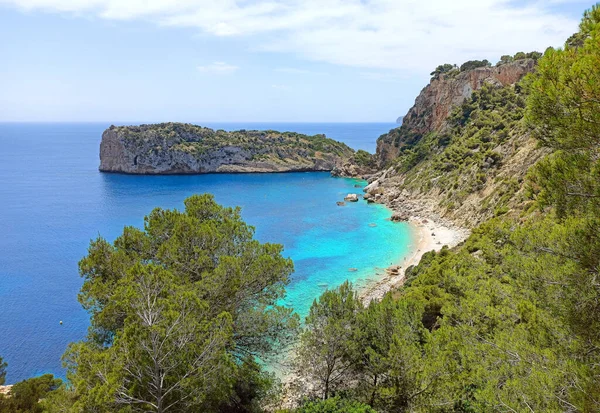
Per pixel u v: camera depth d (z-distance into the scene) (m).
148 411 11.91
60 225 77.75
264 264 19.08
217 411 15.95
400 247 64.44
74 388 14.02
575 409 9.21
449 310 18.53
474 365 13.43
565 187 9.33
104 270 17.52
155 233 20.17
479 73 110.62
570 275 9.94
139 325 13.07
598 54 7.88
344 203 102.19
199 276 18.48
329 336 18.48
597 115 8.27
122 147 156.62
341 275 52.66
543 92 9.08
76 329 38.94
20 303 44.19
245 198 111.62
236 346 18.64
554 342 11.37
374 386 17.72
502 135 76.81
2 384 28.61
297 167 176.25
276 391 22.47
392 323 18.17
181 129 173.38
